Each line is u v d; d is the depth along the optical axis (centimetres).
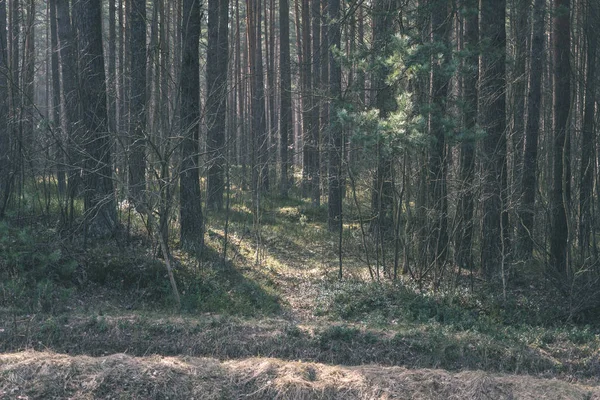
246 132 2631
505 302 1401
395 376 899
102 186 1447
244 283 1445
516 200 1526
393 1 1559
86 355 980
